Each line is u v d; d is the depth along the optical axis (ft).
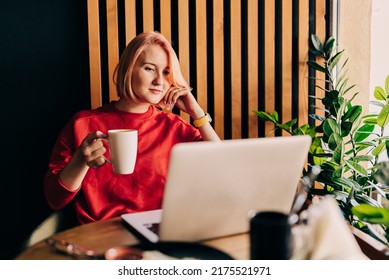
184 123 5.89
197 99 7.02
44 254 2.83
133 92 5.41
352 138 6.87
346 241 2.46
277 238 2.16
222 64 7.14
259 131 7.67
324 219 2.41
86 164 4.16
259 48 7.57
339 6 7.60
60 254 2.83
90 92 6.40
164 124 5.71
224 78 7.38
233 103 7.28
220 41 7.07
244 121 7.57
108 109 5.58
